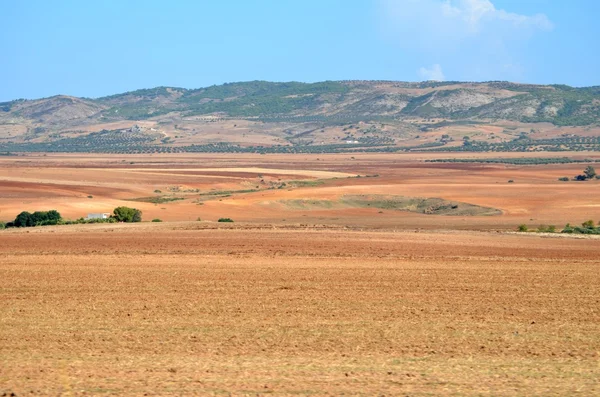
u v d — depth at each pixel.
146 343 49.59
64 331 52.94
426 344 49.81
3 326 54.53
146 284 75.19
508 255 106.69
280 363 44.50
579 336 52.69
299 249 111.44
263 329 53.84
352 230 147.50
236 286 74.06
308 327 54.66
